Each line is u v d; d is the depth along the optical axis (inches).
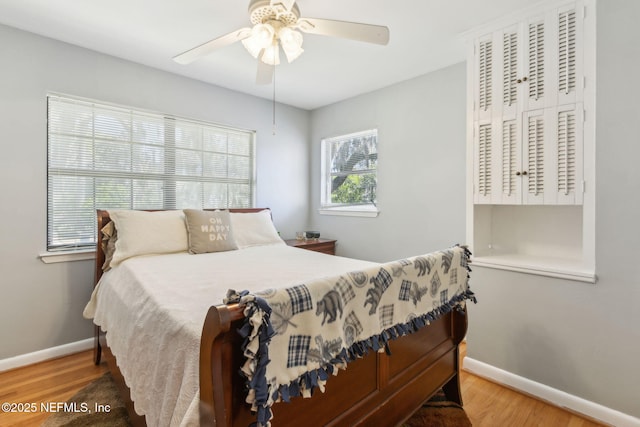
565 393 73.1
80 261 99.8
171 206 120.1
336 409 44.1
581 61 70.5
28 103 90.6
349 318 43.2
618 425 66.0
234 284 64.7
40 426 65.5
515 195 81.2
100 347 90.6
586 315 70.2
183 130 122.8
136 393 49.5
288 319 35.2
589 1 69.2
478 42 87.6
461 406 72.1
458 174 108.5
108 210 97.8
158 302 53.3
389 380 53.1
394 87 127.0
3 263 87.6
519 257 89.5
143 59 107.1
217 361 31.1
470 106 89.8
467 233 91.3
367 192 142.4
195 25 85.5
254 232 118.6
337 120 151.1
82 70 99.0
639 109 62.7
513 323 81.4
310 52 99.4
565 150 73.0
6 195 87.8
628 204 64.4
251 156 143.9
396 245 128.0
